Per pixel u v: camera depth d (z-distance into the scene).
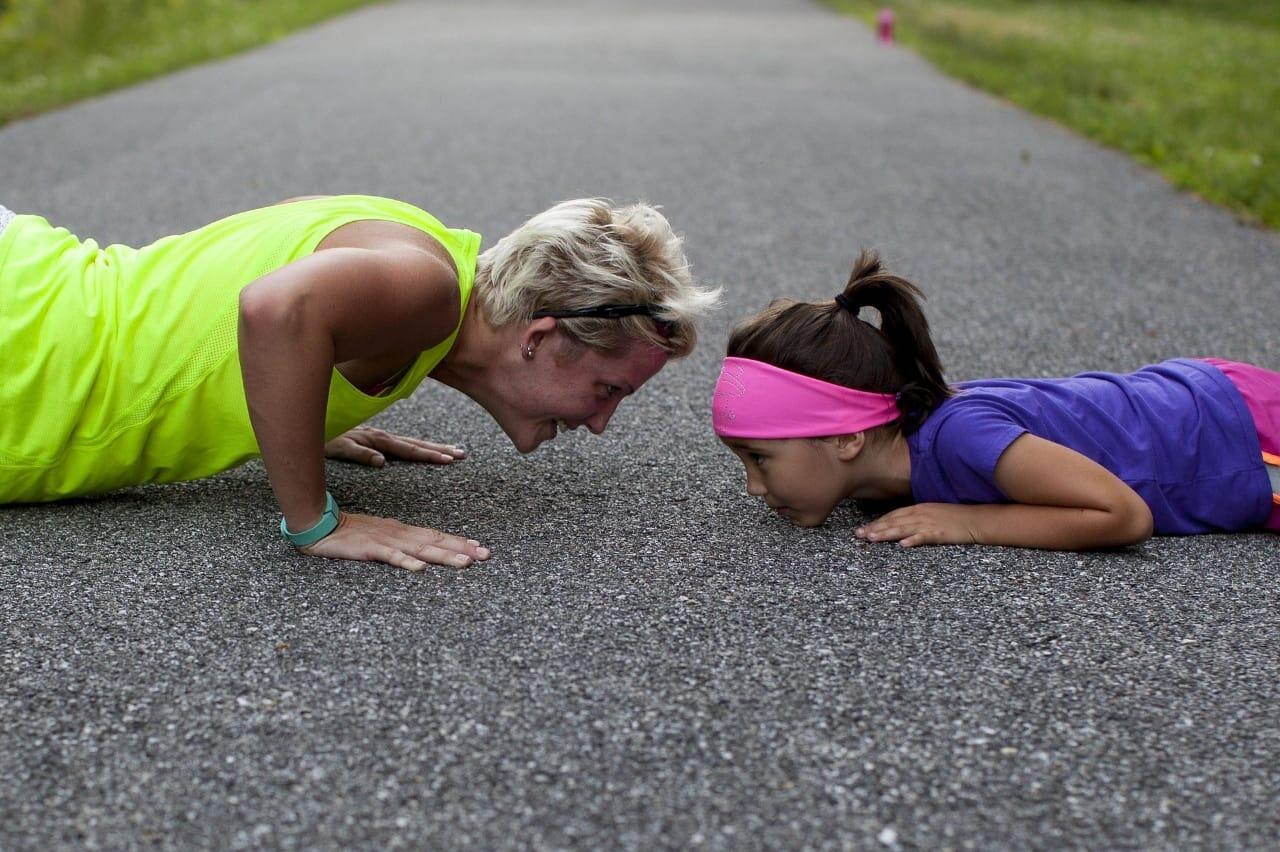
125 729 1.85
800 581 2.36
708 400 3.47
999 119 8.82
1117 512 2.41
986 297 4.57
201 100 8.88
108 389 2.44
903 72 11.31
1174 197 6.42
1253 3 20.97
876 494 2.64
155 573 2.34
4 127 7.69
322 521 2.38
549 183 6.34
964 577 2.38
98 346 2.42
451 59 11.57
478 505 2.72
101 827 1.64
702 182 6.50
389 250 2.25
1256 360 3.88
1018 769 1.79
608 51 12.44
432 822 1.65
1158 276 4.91
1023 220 5.86
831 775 1.76
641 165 6.87
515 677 2.00
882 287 2.47
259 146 7.16
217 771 1.75
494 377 2.42
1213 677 2.04
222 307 2.41
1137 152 7.57
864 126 8.35
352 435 2.99
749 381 2.47
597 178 6.50
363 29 14.76
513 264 2.32
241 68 10.78
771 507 2.59
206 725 1.86
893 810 1.69
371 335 2.22
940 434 2.51
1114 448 2.55
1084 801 1.72
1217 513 2.61
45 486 2.56
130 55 11.27
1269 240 5.57
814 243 5.35
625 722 1.88
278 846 1.61
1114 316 4.34
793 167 6.95
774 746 1.83
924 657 2.08
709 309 2.40
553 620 2.18
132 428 2.47
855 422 2.47
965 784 1.75
